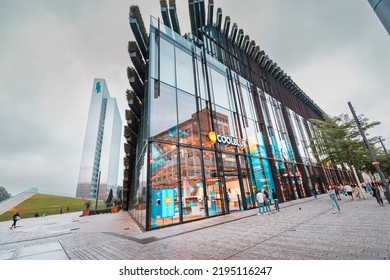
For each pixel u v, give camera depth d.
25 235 10.55
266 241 5.38
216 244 5.48
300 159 24.50
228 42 23.53
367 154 16.41
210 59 17.59
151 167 9.62
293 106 33.03
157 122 10.72
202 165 12.13
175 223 9.64
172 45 13.91
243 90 20.77
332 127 18.58
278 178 19.14
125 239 7.28
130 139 20.50
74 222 17.58
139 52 15.15
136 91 16.45
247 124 18.56
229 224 8.70
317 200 17.34
